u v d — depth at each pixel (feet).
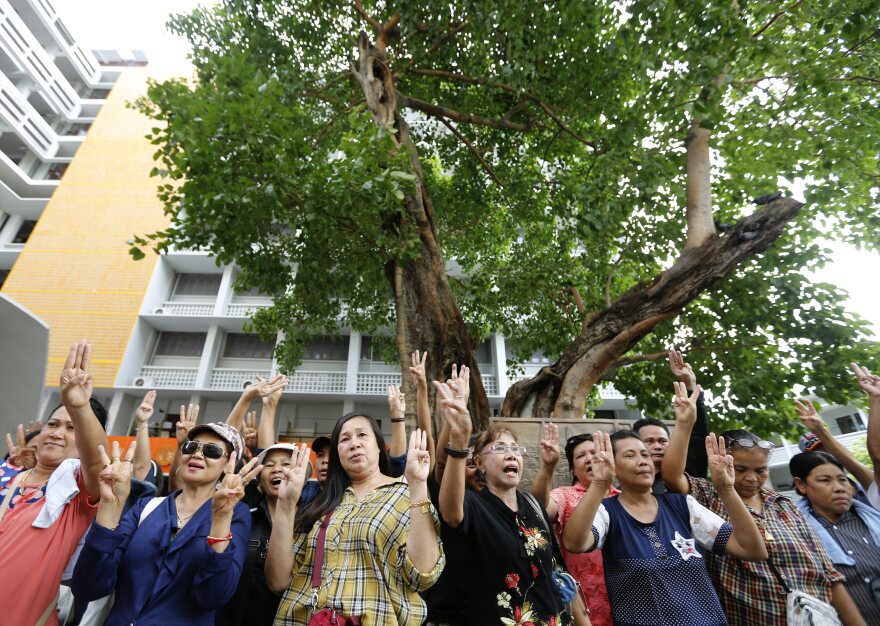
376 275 27.96
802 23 18.98
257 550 9.23
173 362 55.36
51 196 67.62
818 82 18.95
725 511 10.27
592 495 8.05
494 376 54.95
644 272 27.63
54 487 7.57
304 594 7.35
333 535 7.64
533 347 32.27
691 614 7.61
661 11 16.34
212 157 18.17
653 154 21.09
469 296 32.53
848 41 17.97
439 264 21.34
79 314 53.57
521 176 29.01
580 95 23.94
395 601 7.00
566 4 20.04
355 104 28.48
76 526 7.64
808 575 9.28
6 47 68.64
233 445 8.73
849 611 9.39
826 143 22.15
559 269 28.12
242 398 11.87
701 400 12.44
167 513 7.89
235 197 17.97
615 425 17.30
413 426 17.74
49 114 79.10
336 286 28.14
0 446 14.98
